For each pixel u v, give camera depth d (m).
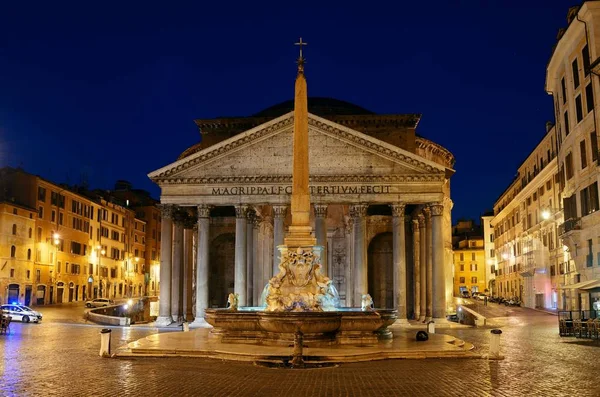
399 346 25.61
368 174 49.53
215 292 63.38
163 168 50.41
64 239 82.00
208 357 23.03
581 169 44.91
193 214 58.59
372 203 49.91
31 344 29.73
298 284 27.33
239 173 50.31
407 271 60.28
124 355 23.66
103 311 58.38
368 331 26.45
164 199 50.50
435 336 31.91
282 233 49.50
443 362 22.25
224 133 64.81
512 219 88.75
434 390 15.99
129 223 106.56
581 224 44.75
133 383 16.94
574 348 28.50
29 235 72.81
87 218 89.69
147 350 23.86
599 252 42.06
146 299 72.12
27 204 73.75
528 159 77.25
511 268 89.62
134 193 118.50
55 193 79.94
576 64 45.47
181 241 54.47
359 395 15.23
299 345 21.31
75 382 17.14
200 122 64.44
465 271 125.62
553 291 65.94
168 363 21.52
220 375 18.50
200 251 49.91
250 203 49.88
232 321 26.92
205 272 49.69
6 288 67.81
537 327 45.59
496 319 56.03
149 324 51.09
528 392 15.80
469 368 20.52
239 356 22.44
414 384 16.95
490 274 115.19
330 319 25.22
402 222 49.38
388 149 49.59
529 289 77.56
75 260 85.25
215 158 50.72
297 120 28.33
